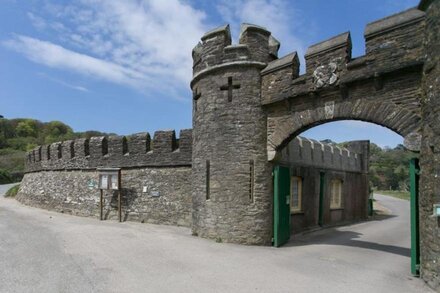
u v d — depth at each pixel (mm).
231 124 10211
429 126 6289
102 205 15508
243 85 10148
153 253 8453
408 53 6918
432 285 6133
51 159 19672
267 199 9953
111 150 16047
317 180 15227
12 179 42812
